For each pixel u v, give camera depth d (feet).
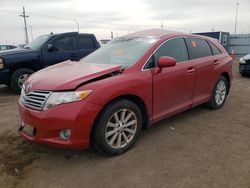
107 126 11.14
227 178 10.06
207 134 14.16
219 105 18.47
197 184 9.72
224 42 86.12
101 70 11.55
